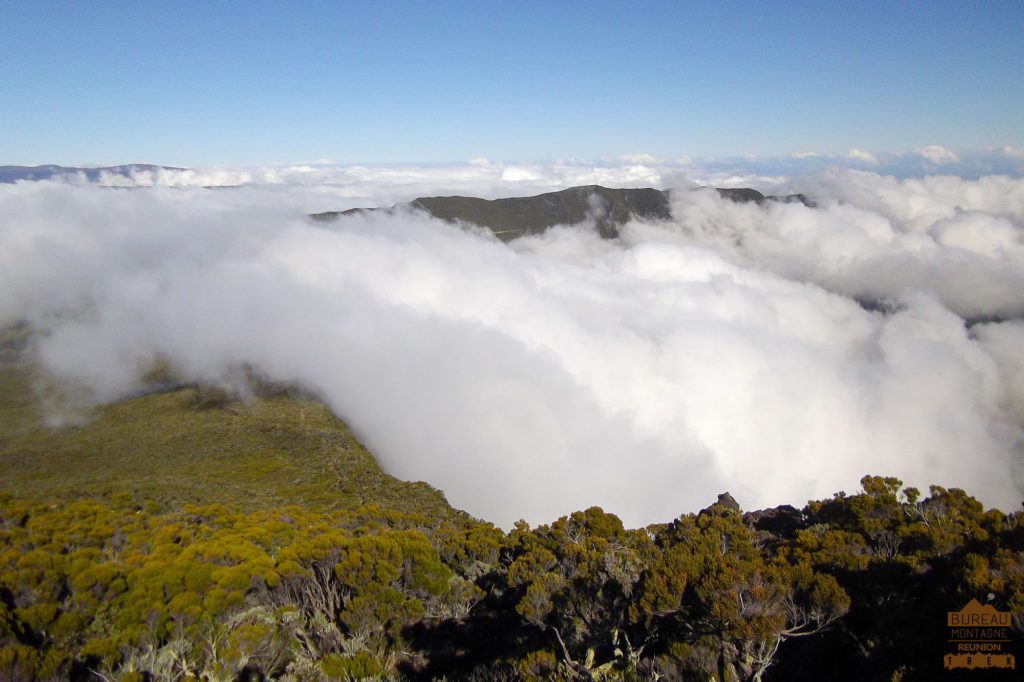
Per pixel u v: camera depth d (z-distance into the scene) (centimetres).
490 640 1397
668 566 1135
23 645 985
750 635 944
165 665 1060
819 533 1662
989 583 937
